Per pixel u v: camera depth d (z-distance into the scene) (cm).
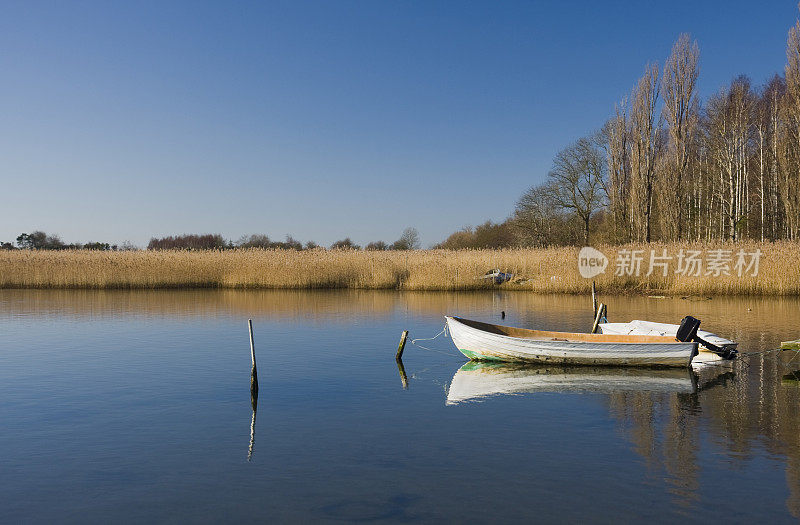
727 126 5459
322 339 2022
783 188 4856
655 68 4944
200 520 700
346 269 4341
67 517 711
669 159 4941
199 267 4359
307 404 1200
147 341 1978
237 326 2330
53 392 1301
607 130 6372
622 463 862
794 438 970
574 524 679
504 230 8438
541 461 872
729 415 1107
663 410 1144
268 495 764
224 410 1159
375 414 1127
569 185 6669
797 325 2233
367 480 808
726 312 2678
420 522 688
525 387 1348
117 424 1070
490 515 702
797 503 729
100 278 4241
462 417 1103
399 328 2275
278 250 4691
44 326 2331
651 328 1792
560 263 3994
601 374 1488
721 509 715
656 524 679
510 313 2755
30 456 912
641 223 5047
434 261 4353
